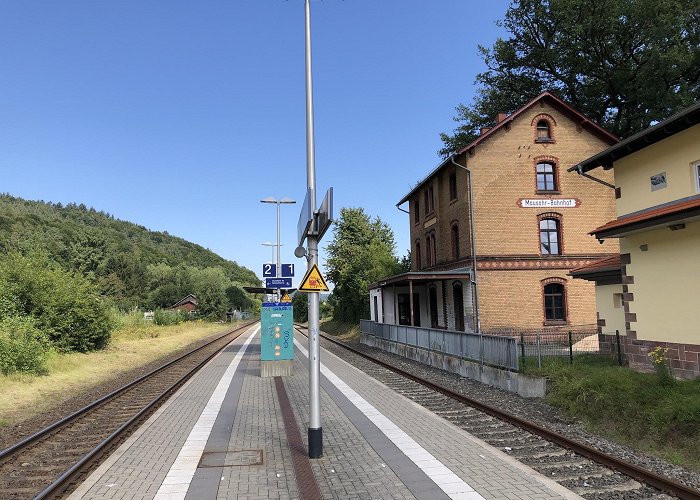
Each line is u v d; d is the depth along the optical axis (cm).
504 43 3197
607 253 2397
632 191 1284
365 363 1884
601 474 611
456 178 2550
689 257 1086
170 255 15025
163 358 2428
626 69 2758
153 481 574
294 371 1627
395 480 563
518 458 674
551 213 2395
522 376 1197
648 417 843
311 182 709
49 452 762
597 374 1054
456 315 2595
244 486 558
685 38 2612
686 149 1106
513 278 2341
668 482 549
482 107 3453
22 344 1515
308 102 727
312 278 687
